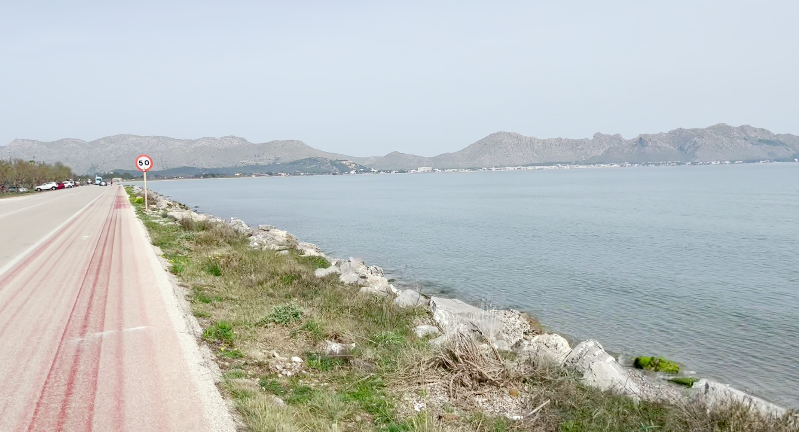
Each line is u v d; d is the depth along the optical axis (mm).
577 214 53469
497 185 156750
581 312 16047
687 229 39094
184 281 10734
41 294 8984
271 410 4918
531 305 16875
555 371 7430
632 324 14812
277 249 19828
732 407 6336
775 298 17953
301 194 114062
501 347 9406
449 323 10141
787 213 51562
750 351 12555
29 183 86875
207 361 6090
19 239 16562
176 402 4875
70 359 5887
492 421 5680
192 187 181875
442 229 40094
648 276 21688
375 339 8242
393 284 19672
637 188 116250
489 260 25641
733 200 72625
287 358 6910
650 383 9375
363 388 6172
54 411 4574
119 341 6570
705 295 18375
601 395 6793
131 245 15258
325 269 15531
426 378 6688
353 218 50812
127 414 4578
